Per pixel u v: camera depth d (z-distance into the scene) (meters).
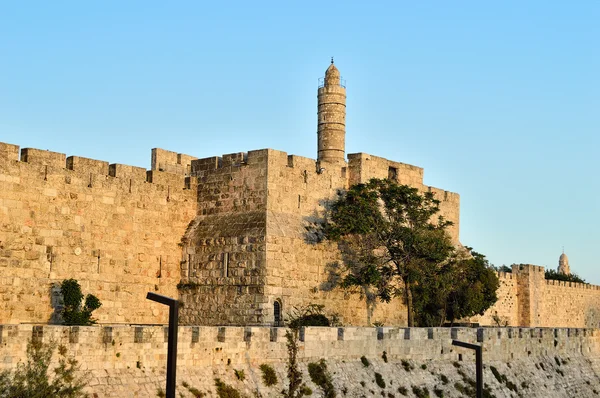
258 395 55.31
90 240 73.25
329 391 60.12
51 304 69.75
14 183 68.25
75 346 47.22
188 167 88.62
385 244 84.44
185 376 52.09
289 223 78.56
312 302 78.88
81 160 73.31
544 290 129.38
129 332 49.81
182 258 80.44
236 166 80.06
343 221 81.25
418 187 93.69
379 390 64.00
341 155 100.75
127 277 76.00
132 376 49.31
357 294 83.62
